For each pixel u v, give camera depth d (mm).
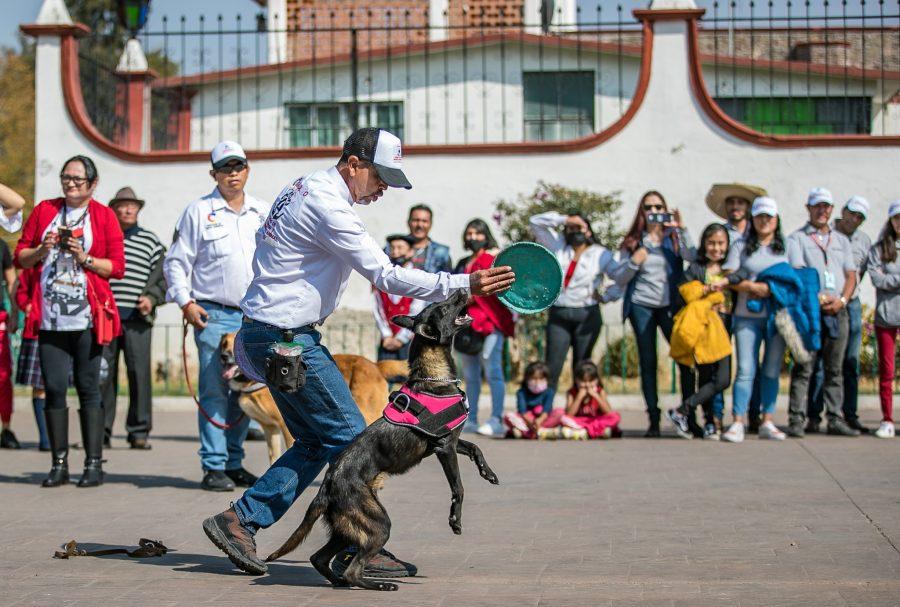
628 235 10336
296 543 4824
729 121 13242
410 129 17094
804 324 9688
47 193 13914
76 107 13883
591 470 8227
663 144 13352
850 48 18438
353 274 13742
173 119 17500
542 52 16328
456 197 13555
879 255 10008
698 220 13320
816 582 4863
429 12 18406
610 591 4738
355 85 14438
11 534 6145
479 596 4668
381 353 10172
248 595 4734
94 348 7738
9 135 31453
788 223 13195
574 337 10430
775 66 16156
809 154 13156
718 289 9852
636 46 16469
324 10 18969
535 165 13492
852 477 7746
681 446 9492
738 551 5531
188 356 13719
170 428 11438
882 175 13070
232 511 5090
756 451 9086
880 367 10000
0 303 9188
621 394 12680
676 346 9797
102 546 5832
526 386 10367
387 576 5016
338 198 4875
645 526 6188
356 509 4715
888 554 5426
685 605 4473
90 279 7582
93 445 7781
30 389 13453
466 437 10375
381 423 4801
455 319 4898
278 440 7598
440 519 6473
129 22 15133
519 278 5277
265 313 4949
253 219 7574
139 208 10055
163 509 6895
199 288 7504
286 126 17328
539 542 5812
